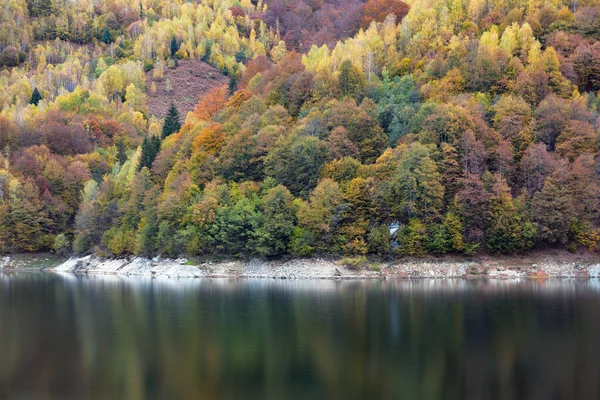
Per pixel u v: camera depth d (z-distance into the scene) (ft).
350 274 395.96
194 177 475.31
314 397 156.46
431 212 400.88
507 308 268.82
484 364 181.98
